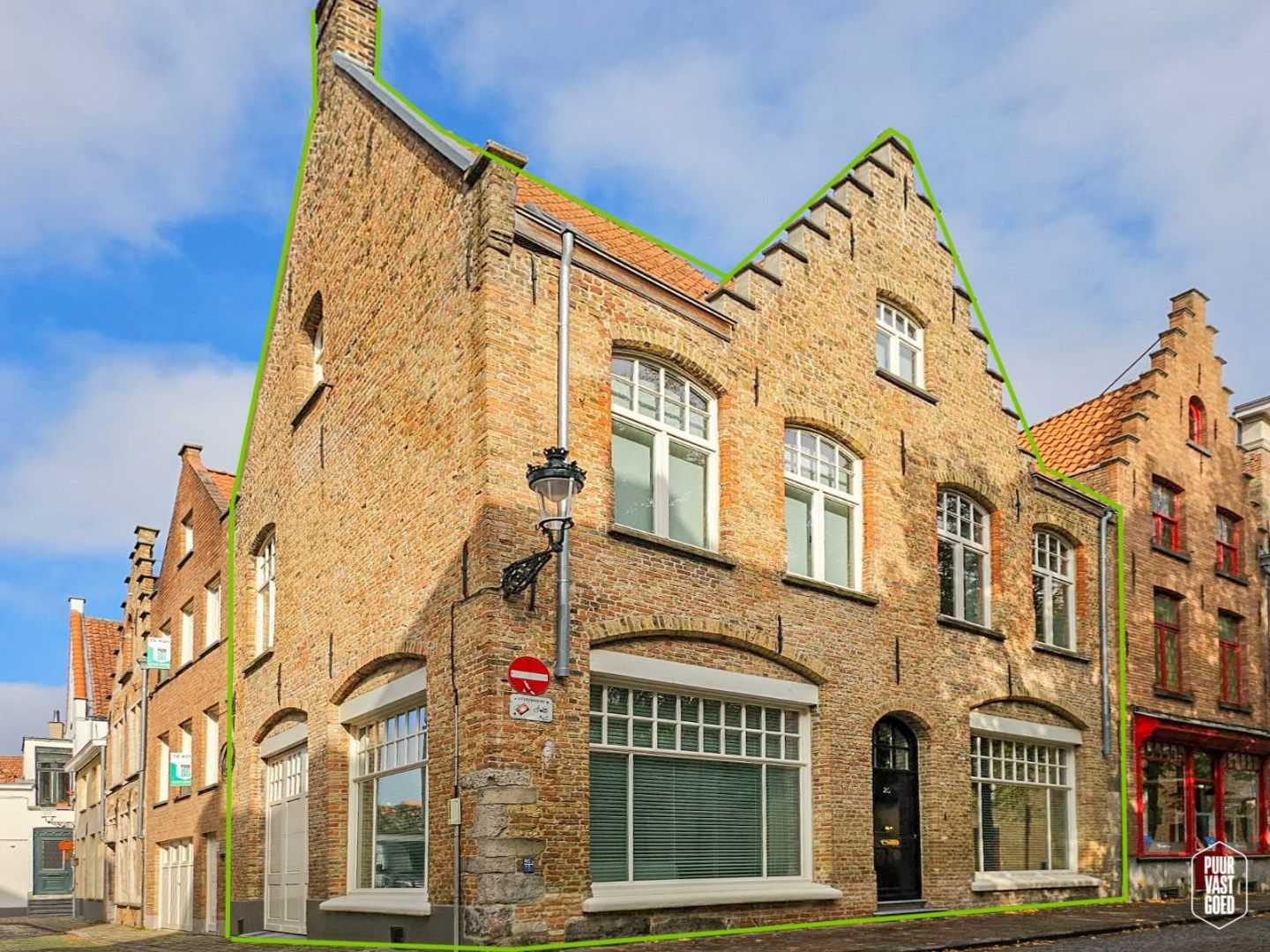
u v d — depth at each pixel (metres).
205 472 23.45
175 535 24.92
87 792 35.12
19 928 26.06
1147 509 21.38
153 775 25.20
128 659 29.06
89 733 37.38
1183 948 11.55
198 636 22.27
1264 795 23.05
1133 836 19.64
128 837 27.44
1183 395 22.84
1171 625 21.81
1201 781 21.67
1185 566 22.12
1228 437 23.92
